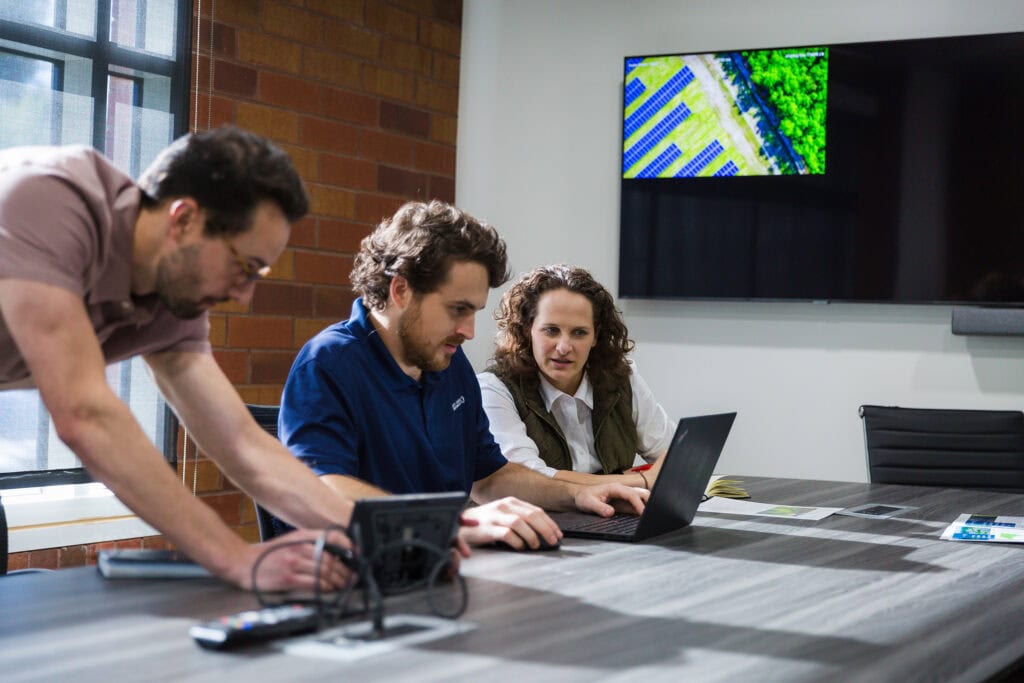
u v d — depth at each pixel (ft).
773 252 13.82
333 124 13.05
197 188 4.34
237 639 3.57
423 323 6.36
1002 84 12.88
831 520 7.02
